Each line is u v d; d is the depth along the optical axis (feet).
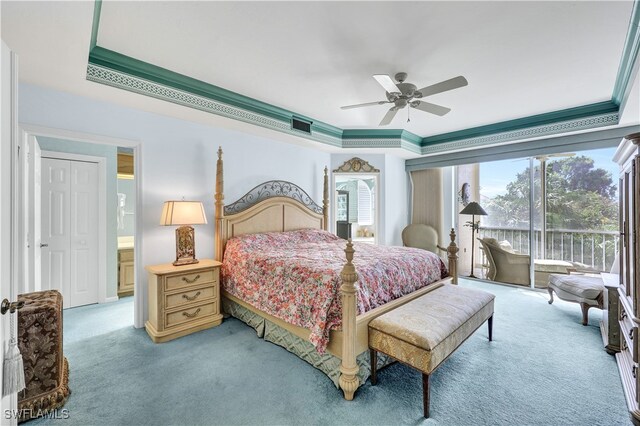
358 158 17.19
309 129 13.88
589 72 8.81
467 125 14.73
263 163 13.73
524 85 9.78
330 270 7.36
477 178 17.69
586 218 14.11
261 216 13.05
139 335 9.38
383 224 17.30
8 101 4.34
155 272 8.97
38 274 9.60
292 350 8.18
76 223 12.03
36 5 4.88
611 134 11.88
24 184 7.84
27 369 5.78
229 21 6.47
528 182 15.55
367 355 6.96
